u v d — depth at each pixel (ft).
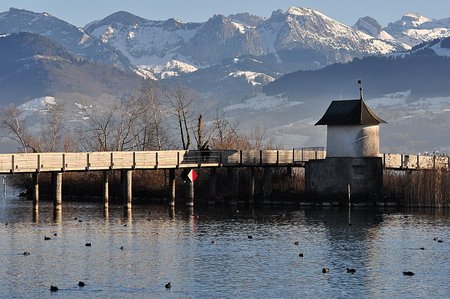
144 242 269.44
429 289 209.05
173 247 260.62
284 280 216.13
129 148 540.93
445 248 264.52
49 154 329.72
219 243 270.05
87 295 198.80
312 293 203.82
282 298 199.00
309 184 407.03
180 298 197.77
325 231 301.63
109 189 444.14
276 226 314.76
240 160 399.24
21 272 219.61
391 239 282.97
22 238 273.54
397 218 346.74
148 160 362.74
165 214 355.15
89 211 364.38
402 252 256.93
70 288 204.64
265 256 247.29
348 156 400.06
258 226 314.14
